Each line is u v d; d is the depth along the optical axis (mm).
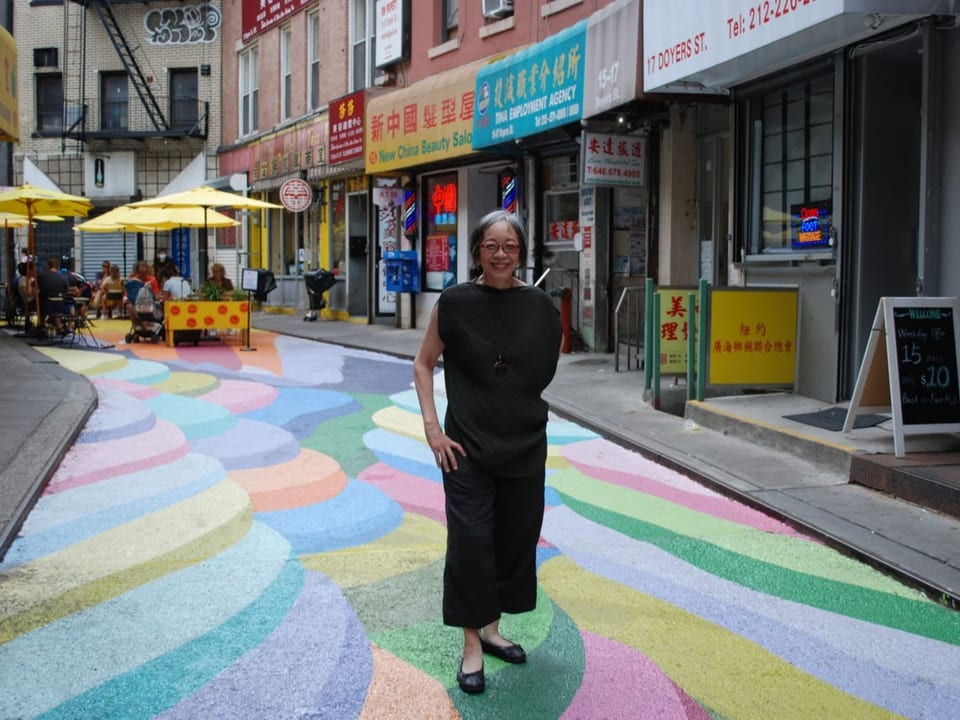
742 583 4797
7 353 14266
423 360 3820
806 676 3781
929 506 5832
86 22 30391
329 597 4535
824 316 8391
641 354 12539
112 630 4133
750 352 8625
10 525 5391
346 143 18641
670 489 6633
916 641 4113
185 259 30141
